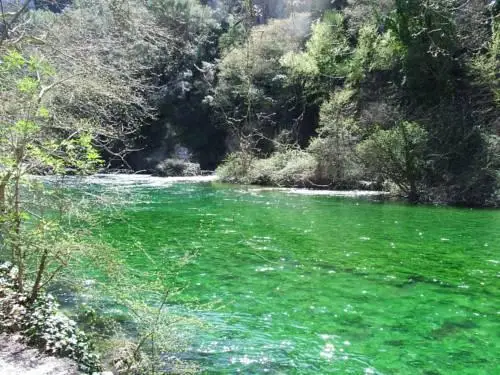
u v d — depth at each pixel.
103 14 10.46
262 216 15.32
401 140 20.56
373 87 28.16
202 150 40.34
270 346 5.47
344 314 6.55
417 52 24.28
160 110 37.91
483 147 20.64
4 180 4.70
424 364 5.05
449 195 19.95
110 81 8.86
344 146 24.89
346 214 15.95
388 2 29.48
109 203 5.89
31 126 4.59
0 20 7.48
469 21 24.72
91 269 6.24
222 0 41.97
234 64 33.69
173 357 5.06
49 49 8.15
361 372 4.87
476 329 6.03
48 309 5.21
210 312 6.51
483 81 22.02
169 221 14.09
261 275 8.46
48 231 4.82
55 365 4.25
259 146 33.38
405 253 10.20
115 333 5.32
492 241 11.47
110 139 9.58
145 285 5.59
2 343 4.57
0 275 5.79
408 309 6.75
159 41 12.20
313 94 32.62
